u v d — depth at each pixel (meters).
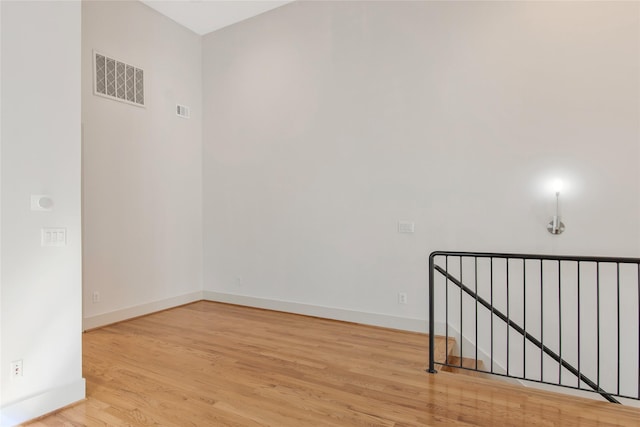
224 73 5.39
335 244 4.52
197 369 3.00
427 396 2.56
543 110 3.50
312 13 4.66
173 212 5.11
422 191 4.02
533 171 3.54
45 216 2.40
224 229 5.39
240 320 4.48
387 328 4.17
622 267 3.22
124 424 2.21
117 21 4.37
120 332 3.98
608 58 3.27
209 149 5.49
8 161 2.23
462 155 3.84
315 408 2.39
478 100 3.77
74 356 2.52
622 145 3.22
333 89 4.53
